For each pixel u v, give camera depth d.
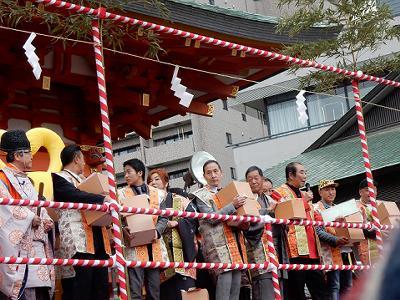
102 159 10.61
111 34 7.82
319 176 17.72
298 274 7.38
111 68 10.12
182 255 6.55
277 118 28.62
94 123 10.55
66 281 5.92
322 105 28.17
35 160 9.34
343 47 11.79
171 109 11.20
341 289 7.90
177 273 6.46
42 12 7.09
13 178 5.33
